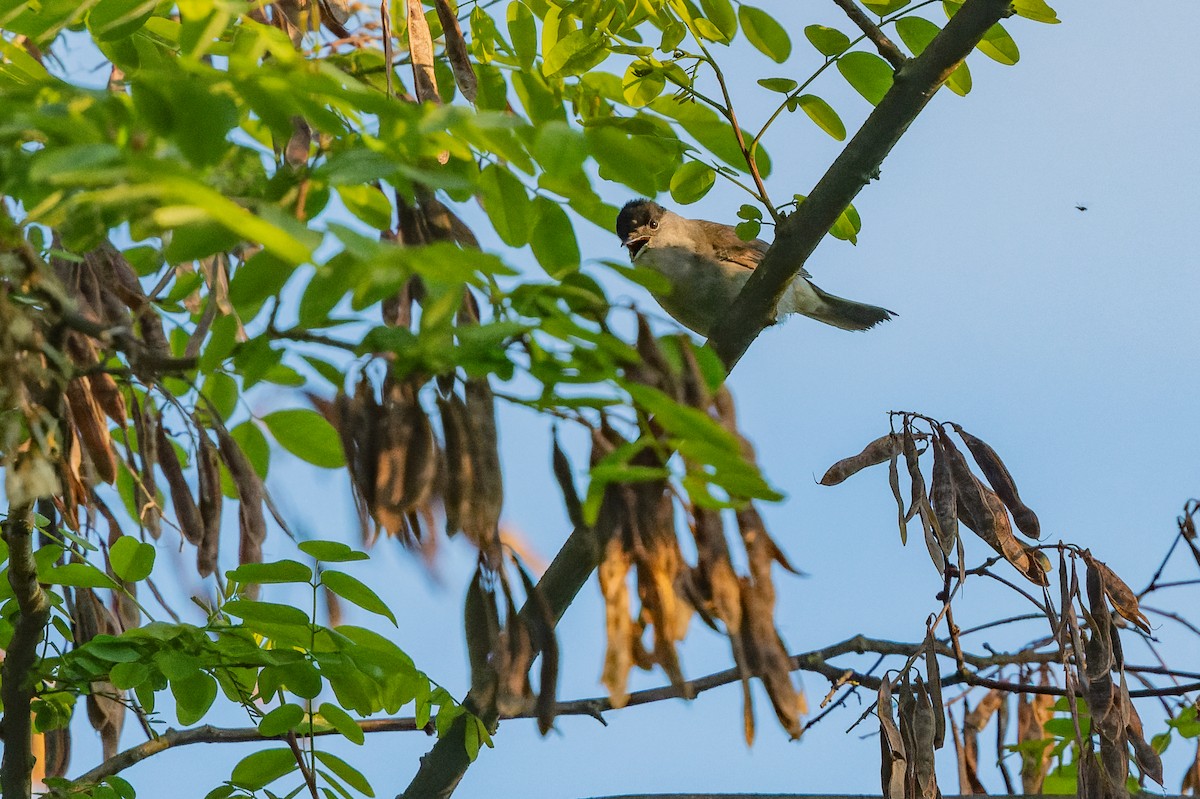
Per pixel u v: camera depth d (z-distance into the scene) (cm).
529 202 512
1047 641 912
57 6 589
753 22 744
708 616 475
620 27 745
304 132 518
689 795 830
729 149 779
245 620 644
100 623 714
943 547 760
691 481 425
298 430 654
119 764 755
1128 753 742
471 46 729
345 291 415
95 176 327
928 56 789
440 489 468
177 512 623
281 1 712
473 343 415
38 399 499
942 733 729
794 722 462
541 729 467
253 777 723
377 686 691
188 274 749
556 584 789
